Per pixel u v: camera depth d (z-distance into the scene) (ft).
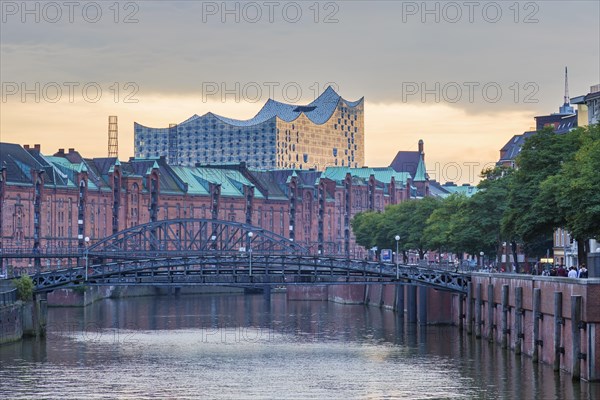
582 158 404.16
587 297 336.49
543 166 452.35
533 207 425.28
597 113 545.44
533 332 388.98
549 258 627.87
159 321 611.47
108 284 495.00
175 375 389.19
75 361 419.33
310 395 351.05
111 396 350.43
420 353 440.04
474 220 561.43
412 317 592.60
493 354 424.05
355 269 516.73
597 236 396.16
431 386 361.92
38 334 487.61
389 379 377.09
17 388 363.15
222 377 385.09
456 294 544.21
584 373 342.85
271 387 365.40
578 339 342.85
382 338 500.33
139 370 400.26
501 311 440.04
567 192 396.57
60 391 358.23
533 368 380.78
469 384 361.71
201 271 508.12
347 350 454.81
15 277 497.05
